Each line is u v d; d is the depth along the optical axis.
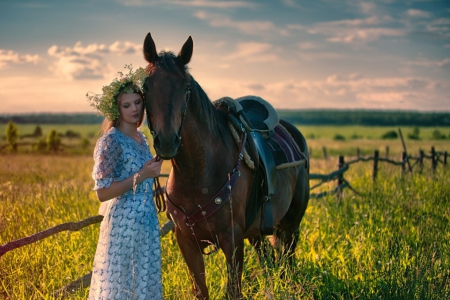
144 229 3.30
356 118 135.50
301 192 5.01
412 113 131.62
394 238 4.93
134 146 3.31
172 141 3.03
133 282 3.17
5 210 5.38
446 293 3.82
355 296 3.99
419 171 10.99
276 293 3.74
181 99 3.19
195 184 3.55
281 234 5.08
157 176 3.27
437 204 7.11
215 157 3.62
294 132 5.32
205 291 3.79
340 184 8.66
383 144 53.44
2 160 16.94
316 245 5.43
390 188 8.56
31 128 111.69
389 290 3.95
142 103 3.32
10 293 4.09
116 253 3.23
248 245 5.45
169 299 4.09
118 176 3.26
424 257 4.35
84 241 5.21
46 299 3.82
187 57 3.47
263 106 4.81
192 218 3.63
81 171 14.64
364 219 6.26
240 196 3.72
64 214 6.04
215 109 3.79
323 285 4.30
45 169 12.86
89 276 4.23
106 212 3.34
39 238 3.72
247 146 3.96
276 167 4.33
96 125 128.62
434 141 63.59
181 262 4.61
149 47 3.41
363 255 4.88
